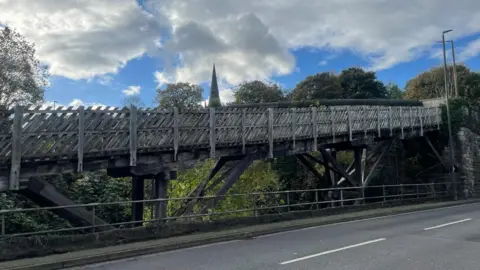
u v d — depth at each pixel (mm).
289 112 18031
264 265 8047
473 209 20703
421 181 31906
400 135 26109
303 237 11961
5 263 8266
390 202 21672
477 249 9406
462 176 30297
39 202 10898
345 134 21203
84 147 11062
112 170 12953
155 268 8133
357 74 69438
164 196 13344
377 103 41312
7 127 9938
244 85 68312
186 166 13898
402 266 7703
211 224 12844
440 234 11914
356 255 8828
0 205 13781
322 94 64625
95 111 11344
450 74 55781
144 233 11078
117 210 19422
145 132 12562
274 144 17625
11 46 22625
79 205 9789
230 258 8945
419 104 37125
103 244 10148
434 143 31781
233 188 22625
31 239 9039
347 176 21000
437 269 7441
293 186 28469
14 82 22438
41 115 10359
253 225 14008
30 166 10414
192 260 8867
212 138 14398
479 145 32750
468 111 32312
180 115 13531
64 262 8508
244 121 15781
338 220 15883
